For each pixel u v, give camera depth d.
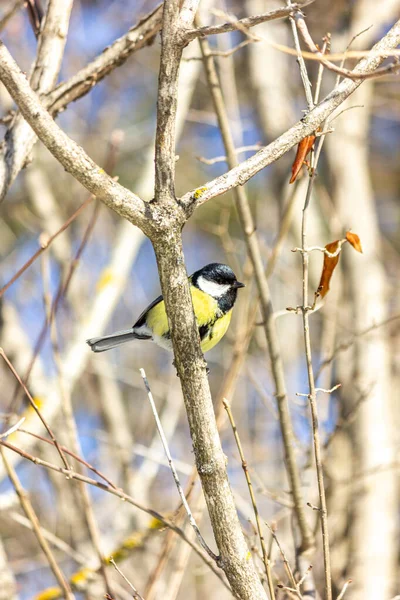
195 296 9.34
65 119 15.09
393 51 4.61
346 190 12.53
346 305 11.87
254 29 12.94
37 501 11.95
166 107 4.59
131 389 14.62
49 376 12.63
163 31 4.56
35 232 13.82
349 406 10.84
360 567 9.96
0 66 4.27
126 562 10.16
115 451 11.70
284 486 10.45
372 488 10.38
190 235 16.77
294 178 5.44
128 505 10.27
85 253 13.84
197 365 4.82
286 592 5.98
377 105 14.98
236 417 12.87
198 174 16.75
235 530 4.94
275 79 13.24
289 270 11.60
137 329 9.51
